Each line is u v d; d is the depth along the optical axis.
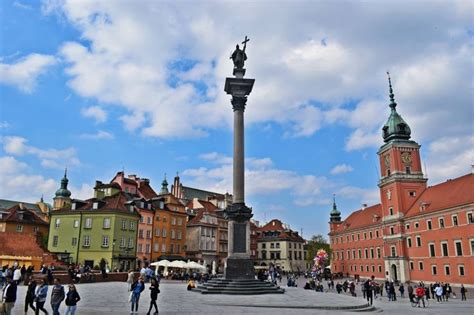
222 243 100.06
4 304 17.19
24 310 20.00
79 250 70.69
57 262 59.94
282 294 33.03
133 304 20.72
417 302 39.34
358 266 114.50
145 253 79.06
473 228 69.31
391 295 47.75
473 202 69.25
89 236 71.00
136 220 76.25
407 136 99.12
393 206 95.19
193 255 92.38
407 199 93.75
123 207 74.00
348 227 123.75
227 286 32.44
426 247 82.44
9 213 84.75
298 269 134.38
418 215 85.31
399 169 95.75
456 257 73.12
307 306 25.25
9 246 58.22
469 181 77.06
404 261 89.00
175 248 87.75
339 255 128.62
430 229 81.56
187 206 110.88
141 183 98.12
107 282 47.59
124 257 71.38
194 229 94.25
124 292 33.00
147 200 83.69
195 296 30.12
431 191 89.56
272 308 24.36
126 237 73.06
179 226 89.81
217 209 110.31
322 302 27.83
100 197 83.06
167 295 30.98
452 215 75.06
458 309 34.78
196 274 59.16
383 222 98.19
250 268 33.81
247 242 34.25
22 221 83.19
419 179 95.12
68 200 121.88
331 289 70.06
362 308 26.98
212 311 22.03
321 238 159.50
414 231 87.06
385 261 96.25
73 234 71.88
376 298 51.38
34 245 60.62
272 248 135.25
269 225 141.38
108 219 71.06
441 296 50.22
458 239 72.88
